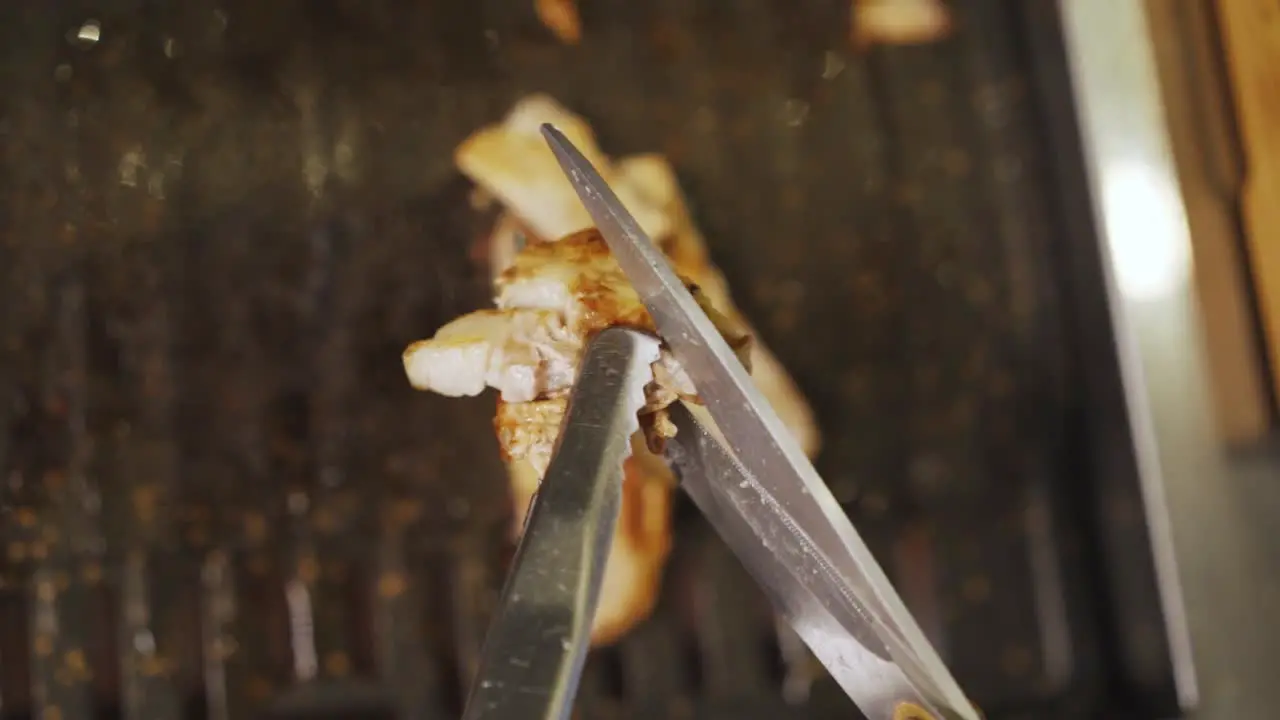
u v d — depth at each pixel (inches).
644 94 23.6
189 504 20.5
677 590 21.3
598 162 22.6
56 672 19.9
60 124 21.7
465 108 22.8
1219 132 22.0
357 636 20.5
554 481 12.2
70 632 20.0
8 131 21.6
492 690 11.5
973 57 24.6
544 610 11.7
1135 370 22.3
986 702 21.6
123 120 21.9
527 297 14.9
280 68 22.6
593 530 12.0
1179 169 22.6
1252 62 21.4
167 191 21.7
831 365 22.8
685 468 14.3
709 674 21.0
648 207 22.0
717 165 23.5
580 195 13.4
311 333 21.4
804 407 22.1
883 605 13.3
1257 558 21.6
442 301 21.7
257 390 21.1
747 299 22.9
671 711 20.8
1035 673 21.9
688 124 23.6
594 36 23.7
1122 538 22.2
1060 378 23.2
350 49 22.8
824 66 24.3
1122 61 23.2
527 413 14.6
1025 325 23.4
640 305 14.3
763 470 13.5
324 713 20.2
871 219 23.6
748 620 21.2
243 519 20.6
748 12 24.3
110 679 20.0
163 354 21.0
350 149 22.3
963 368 23.1
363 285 21.7
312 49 22.7
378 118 22.5
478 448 21.3
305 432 21.1
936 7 24.7
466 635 20.6
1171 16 22.7
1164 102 22.9
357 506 20.9
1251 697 21.2
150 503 20.5
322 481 20.9
